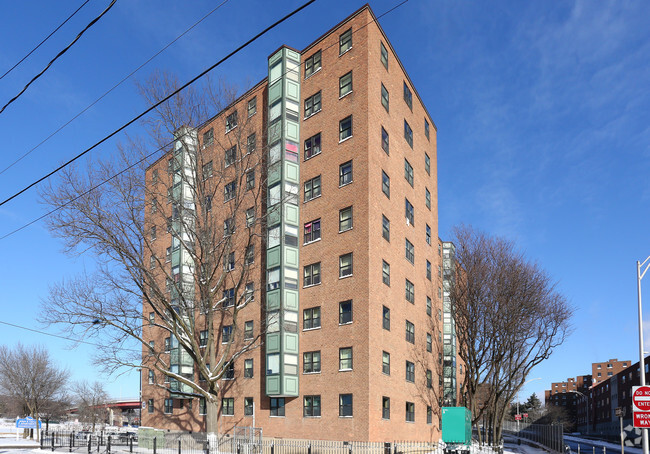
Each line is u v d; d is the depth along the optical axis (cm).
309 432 3550
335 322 3597
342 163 3803
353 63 3897
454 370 6241
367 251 3541
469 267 4684
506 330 4428
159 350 5016
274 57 4238
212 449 3142
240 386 4031
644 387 1911
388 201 3950
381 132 3934
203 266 3369
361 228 3600
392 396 3678
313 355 3666
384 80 4084
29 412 7606
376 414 3397
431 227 4978
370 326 3441
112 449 3956
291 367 3681
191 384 3247
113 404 11369
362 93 3791
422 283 4562
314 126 4044
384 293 3716
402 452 3212
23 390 7012
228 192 3809
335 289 3650
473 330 4619
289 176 3969
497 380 4681
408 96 4622
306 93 4162
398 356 3862
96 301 3139
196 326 4600
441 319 5591
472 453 3700
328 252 3747
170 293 3916
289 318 3747
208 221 3756
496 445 4462
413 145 4641
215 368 3319
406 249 4247
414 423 4038
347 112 3850
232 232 3422
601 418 13350
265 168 3734
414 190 4566
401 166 4294
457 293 4866
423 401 4281
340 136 3859
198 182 3353
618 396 11656
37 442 5053
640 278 2320
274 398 3794
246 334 4062
